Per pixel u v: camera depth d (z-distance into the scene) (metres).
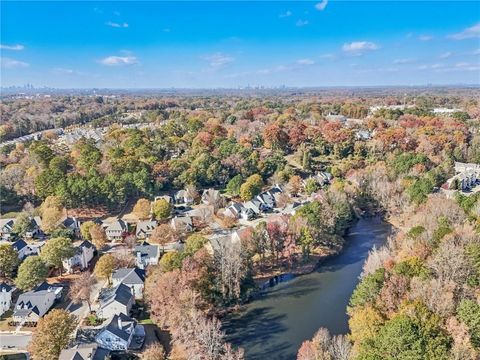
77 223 125.62
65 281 97.38
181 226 121.75
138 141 191.50
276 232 103.44
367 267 86.56
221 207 142.75
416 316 58.75
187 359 67.31
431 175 146.75
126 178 147.00
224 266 85.62
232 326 79.38
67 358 64.56
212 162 168.12
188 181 158.38
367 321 63.81
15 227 121.25
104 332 70.44
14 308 84.56
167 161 173.50
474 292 67.00
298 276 99.06
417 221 105.25
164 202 132.88
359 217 135.25
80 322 79.62
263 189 158.75
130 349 70.75
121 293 82.38
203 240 100.81
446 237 77.94
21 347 72.81
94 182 138.75
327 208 116.50
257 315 82.94
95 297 89.19
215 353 66.12
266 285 95.31
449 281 66.75
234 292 85.88
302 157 180.50
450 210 101.38
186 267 81.88
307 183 155.88
